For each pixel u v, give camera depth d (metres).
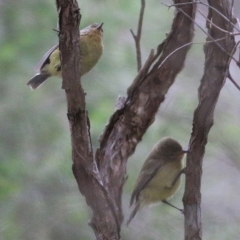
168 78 8.41
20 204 13.56
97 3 14.73
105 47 14.47
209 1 7.46
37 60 14.30
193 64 14.22
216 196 14.03
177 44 8.45
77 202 13.63
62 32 6.46
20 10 14.73
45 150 14.26
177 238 12.63
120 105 8.28
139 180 9.39
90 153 6.92
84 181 6.98
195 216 7.20
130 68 14.40
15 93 14.69
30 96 14.74
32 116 14.61
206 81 7.13
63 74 6.61
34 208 13.55
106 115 13.46
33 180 13.79
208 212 13.58
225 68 7.13
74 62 6.55
